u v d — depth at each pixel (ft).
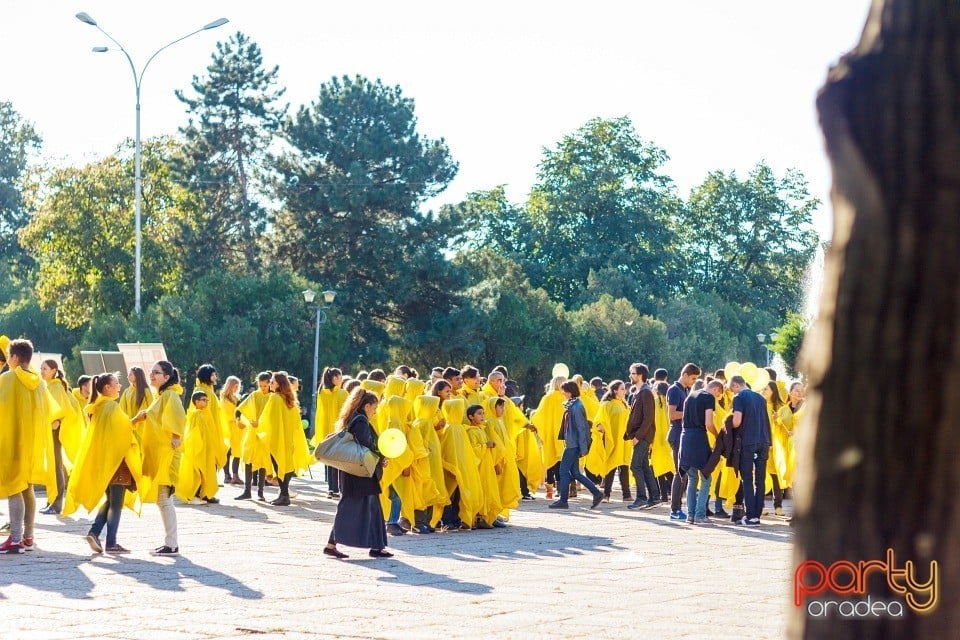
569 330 241.55
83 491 40.75
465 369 57.36
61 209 206.90
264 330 186.19
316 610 30.27
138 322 166.71
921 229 10.87
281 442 62.23
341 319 195.93
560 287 301.43
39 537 46.21
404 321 216.13
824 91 11.42
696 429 55.98
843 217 11.26
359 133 215.10
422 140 220.23
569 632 27.40
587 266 296.30
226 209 220.84
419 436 50.39
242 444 64.80
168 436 41.24
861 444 11.01
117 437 40.86
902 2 11.15
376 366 208.64
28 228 209.36
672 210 320.29
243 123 227.20
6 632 26.66
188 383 182.91
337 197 209.46
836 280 11.23
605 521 56.80
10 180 301.84
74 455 51.29
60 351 225.15
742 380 56.85
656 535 50.52
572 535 50.31
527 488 69.05
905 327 10.87
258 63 228.02
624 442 69.00
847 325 11.08
